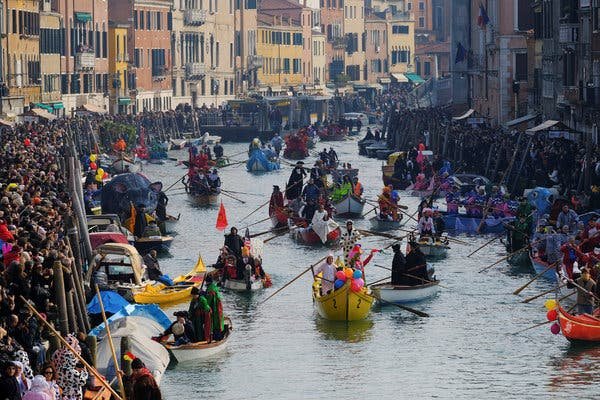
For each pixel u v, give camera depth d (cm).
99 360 6881
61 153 16462
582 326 7888
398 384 7312
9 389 5594
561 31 15888
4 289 6612
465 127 19138
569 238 9238
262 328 8481
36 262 7162
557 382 7306
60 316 6956
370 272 10375
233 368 7562
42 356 6494
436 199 15150
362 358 7800
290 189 13938
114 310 7938
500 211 12369
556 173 13688
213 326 7750
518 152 15388
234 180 18238
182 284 9344
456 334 8325
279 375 7450
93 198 13562
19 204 9581
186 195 16075
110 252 9050
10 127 17188
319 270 8800
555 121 15562
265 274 9738
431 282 9269
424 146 19462
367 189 16650
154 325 7675
